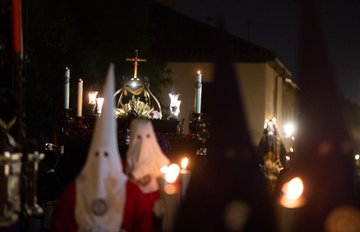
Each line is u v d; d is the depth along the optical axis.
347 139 3.97
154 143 6.87
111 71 6.03
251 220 4.04
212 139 4.05
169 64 29.30
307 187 4.02
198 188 4.13
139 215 6.29
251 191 4.04
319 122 3.97
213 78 4.02
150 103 14.41
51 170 10.19
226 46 4.03
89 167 6.00
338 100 3.96
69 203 6.00
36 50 18.81
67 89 13.48
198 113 12.84
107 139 6.01
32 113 17.86
